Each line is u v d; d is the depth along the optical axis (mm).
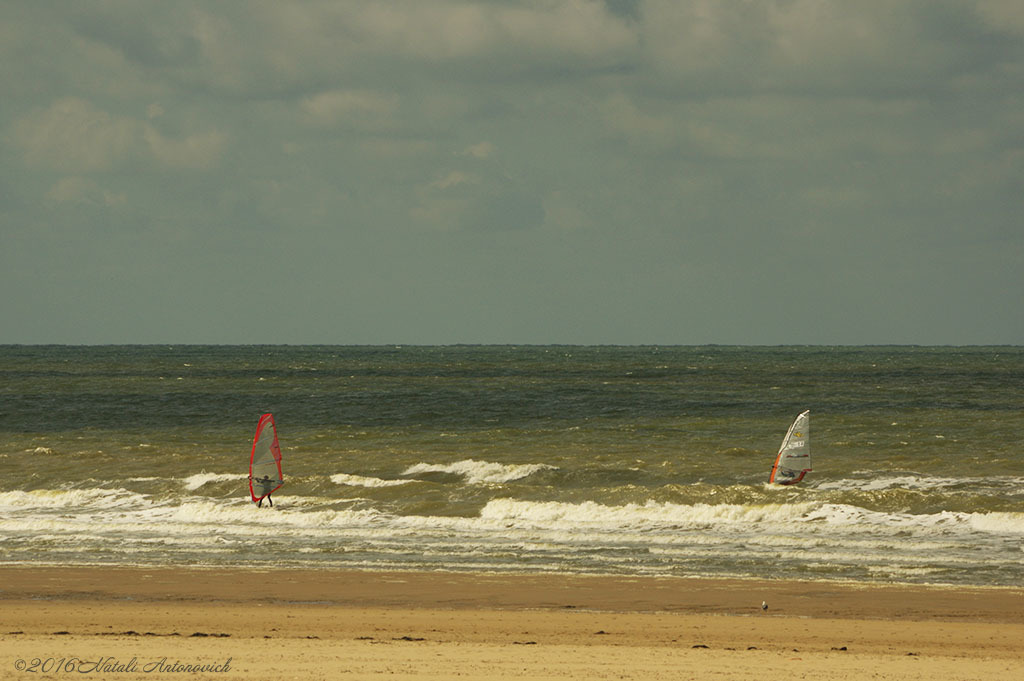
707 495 112812
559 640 57250
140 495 122000
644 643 56656
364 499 116875
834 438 172375
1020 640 58156
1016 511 103062
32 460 147250
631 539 95250
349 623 61531
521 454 155500
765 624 62375
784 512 105625
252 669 48000
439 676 46875
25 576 78000
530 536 97250
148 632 58375
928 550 89062
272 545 92938
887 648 55938
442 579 77312
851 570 80812
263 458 115750
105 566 82438
